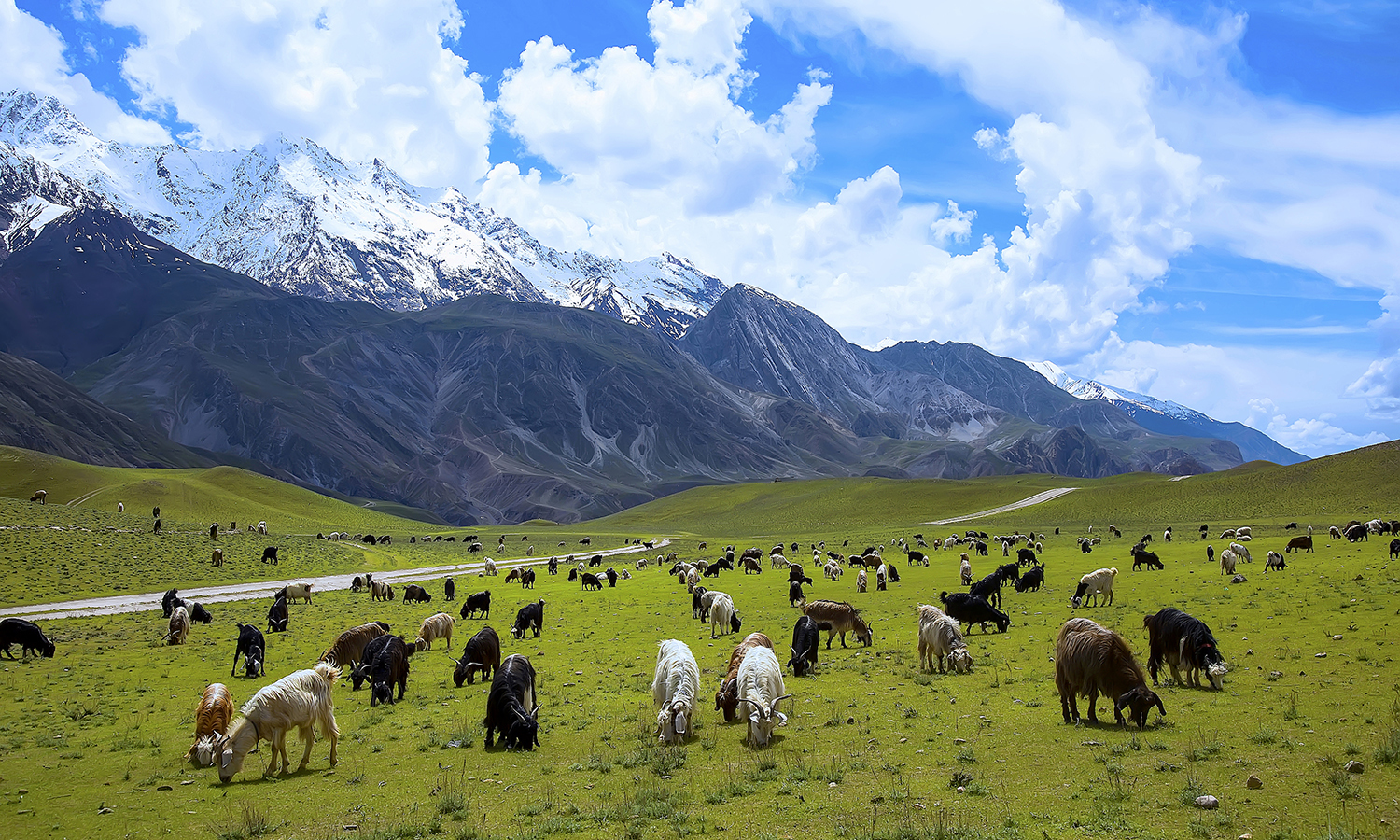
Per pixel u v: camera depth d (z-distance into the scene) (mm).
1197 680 19656
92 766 17656
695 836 11680
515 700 17953
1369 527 77875
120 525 96500
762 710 16766
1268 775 12539
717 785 14016
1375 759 12664
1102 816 11391
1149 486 166125
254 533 112125
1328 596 33344
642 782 14453
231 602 57531
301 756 17969
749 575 70875
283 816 13805
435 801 14125
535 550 134250
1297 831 10445
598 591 61688
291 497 174250
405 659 24500
